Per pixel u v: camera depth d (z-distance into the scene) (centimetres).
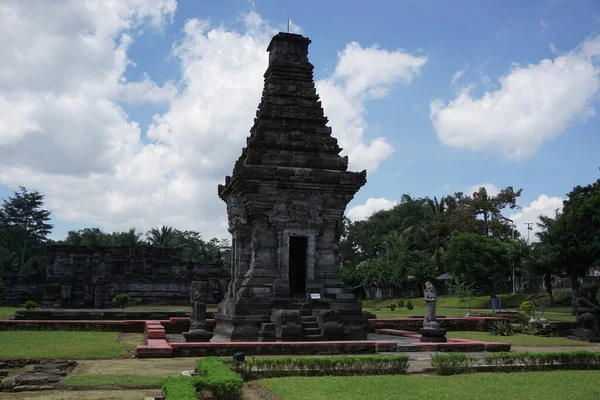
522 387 1560
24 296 7619
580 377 1764
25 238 11631
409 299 8819
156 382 1557
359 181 3069
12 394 1443
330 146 3172
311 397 1375
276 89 3222
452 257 7812
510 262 7700
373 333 3534
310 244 2989
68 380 1580
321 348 2334
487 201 9531
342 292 2995
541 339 3328
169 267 7962
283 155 3044
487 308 7244
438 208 10162
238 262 3084
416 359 2195
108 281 7288
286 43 3316
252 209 2941
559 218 6569
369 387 1521
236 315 2781
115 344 2484
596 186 6750
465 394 1438
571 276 5862
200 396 1398
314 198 3030
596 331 3219
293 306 2858
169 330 3391
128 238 10294
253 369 1769
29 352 2136
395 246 9956
